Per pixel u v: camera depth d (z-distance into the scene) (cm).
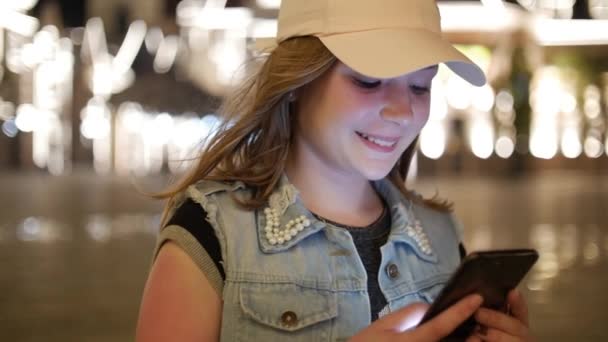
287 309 202
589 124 4059
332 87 210
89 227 1552
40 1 3888
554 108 4016
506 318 187
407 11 209
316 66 208
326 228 211
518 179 3675
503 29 3228
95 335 684
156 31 3884
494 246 1267
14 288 903
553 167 4119
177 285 200
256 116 218
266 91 213
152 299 201
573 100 3972
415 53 201
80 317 753
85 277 978
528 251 187
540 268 1062
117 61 3938
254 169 218
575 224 1606
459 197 2417
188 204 209
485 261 181
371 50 201
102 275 991
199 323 199
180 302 199
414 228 227
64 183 3147
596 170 4166
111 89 3981
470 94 3906
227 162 221
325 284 206
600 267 1066
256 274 202
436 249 233
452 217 244
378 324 186
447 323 179
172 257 202
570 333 711
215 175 220
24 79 3912
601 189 2909
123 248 1253
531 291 906
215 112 235
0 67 3722
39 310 782
